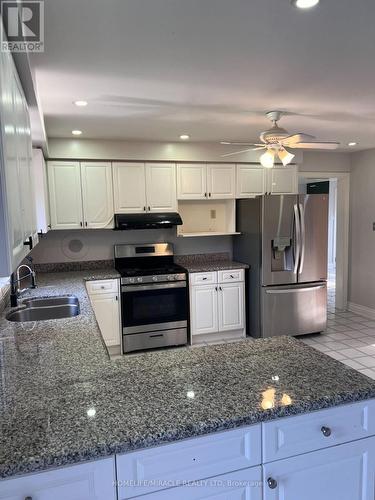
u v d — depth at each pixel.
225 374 1.46
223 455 1.16
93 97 2.59
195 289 4.33
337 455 1.32
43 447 1.01
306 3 1.49
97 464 1.04
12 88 1.37
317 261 4.54
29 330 2.07
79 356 1.67
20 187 1.46
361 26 1.69
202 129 3.66
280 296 4.41
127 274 4.10
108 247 4.57
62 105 2.77
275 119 3.12
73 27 1.63
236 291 4.51
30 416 1.17
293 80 2.37
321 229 4.52
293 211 4.38
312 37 1.79
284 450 1.24
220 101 2.77
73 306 2.88
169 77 2.27
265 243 4.33
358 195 5.39
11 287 2.72
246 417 1.17
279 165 4.84
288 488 1.26
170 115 3.12
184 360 1.62
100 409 1.21
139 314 4.12
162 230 4.77
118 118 3.17
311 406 1.24
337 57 2.02
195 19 1.60
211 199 4.73
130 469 1.07
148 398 1.27
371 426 1.35
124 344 4.11
